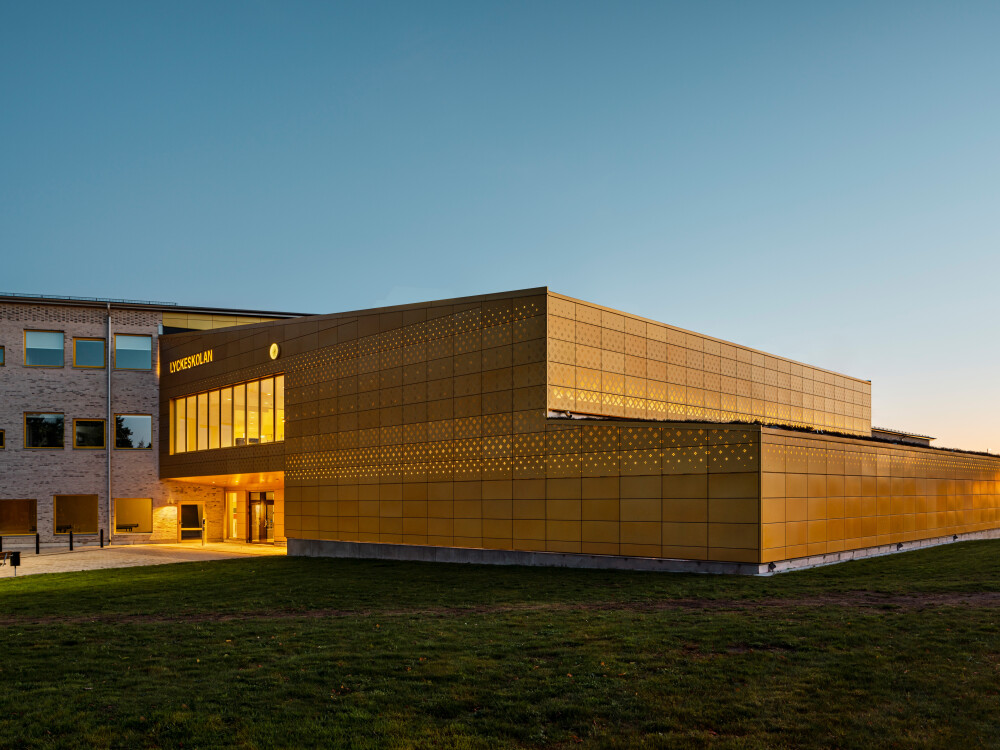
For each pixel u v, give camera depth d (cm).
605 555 2216
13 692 915
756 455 1959
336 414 3150
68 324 4319
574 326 2525
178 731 780
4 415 4166
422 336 2812
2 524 4119
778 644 1113
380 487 2920
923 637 1120
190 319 4559
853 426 4391
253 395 3700
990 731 771
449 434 2678
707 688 907
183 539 4444
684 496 2075
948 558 2264
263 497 4272
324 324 3259
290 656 1095
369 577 2261
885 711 827
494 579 2069
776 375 3666
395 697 888
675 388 2955
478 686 928
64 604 1794
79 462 4262
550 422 2377
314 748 740
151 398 4425
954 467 3228
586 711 834
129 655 1121
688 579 1884
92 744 749
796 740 758
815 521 2177
